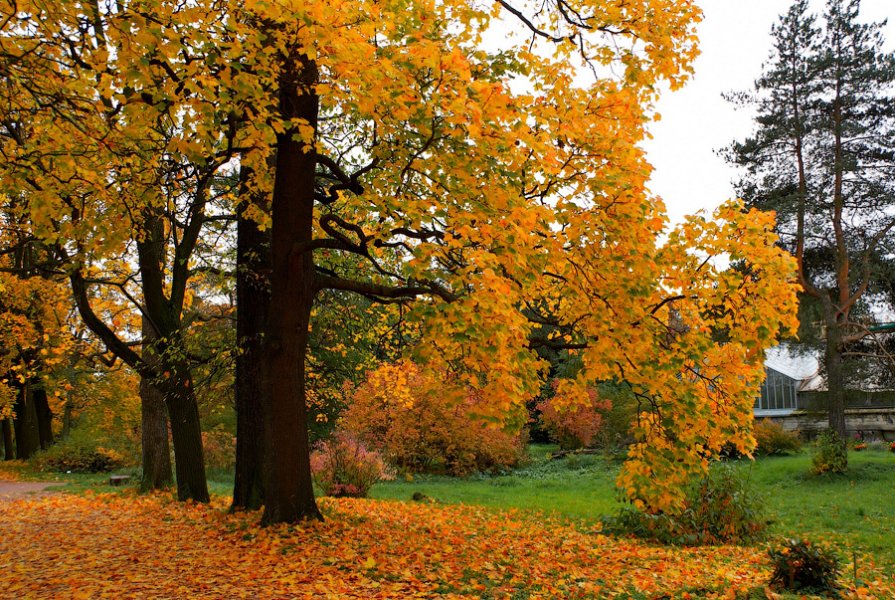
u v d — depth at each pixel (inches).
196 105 196.7
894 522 438.3
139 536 300.7
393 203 214.4
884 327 781.9
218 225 443.2
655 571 260.1
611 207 222.5
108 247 282.0
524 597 205.3
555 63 260.4
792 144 747.4
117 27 174.9
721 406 242.4
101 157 241.9
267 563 230.5
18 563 251.8
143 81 177.6
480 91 191.6
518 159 224.1
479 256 194.2
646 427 243.4
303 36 188.5
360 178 318.7
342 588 199.0
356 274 429.7
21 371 768.3
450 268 210.1
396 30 237.3
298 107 278.7
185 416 423.5
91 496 486.3
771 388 1349.7
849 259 726.5
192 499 417.7
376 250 348.5
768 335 220.1
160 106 203.8
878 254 722.8
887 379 796.6
